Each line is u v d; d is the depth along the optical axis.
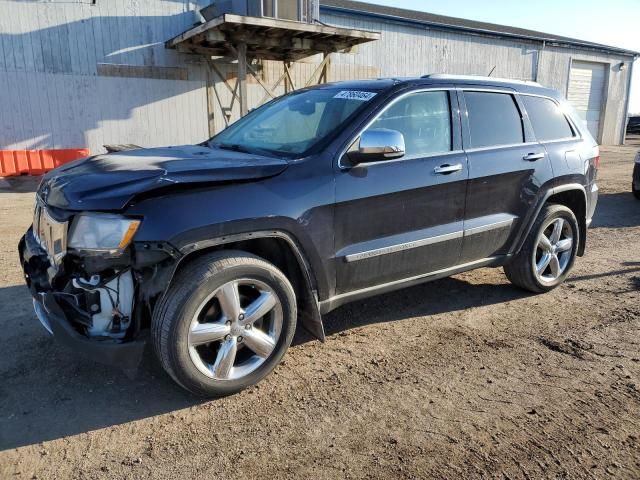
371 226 3.59
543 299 4.89
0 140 13.38
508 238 4.53
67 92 13.98
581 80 26.94
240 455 2.65
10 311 4.37
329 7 18.14
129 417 2.97
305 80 18.06
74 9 13.69
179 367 2.93
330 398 3.17
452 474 2.52
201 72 15.86
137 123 15.12
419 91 3.92
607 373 3.50
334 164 3.42
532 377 3.44
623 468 2.57
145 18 14.67
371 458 2.63
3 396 3.15
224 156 3.53
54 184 3.20
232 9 14.84
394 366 3.58
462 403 3.13
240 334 3.14
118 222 2.77
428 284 5.27
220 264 2.99
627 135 38.69
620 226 8.26
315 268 3.37
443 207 3.95
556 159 4.73
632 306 4.72
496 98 4.45
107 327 3.00
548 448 2.72
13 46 13.13
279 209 3.13
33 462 2.59
